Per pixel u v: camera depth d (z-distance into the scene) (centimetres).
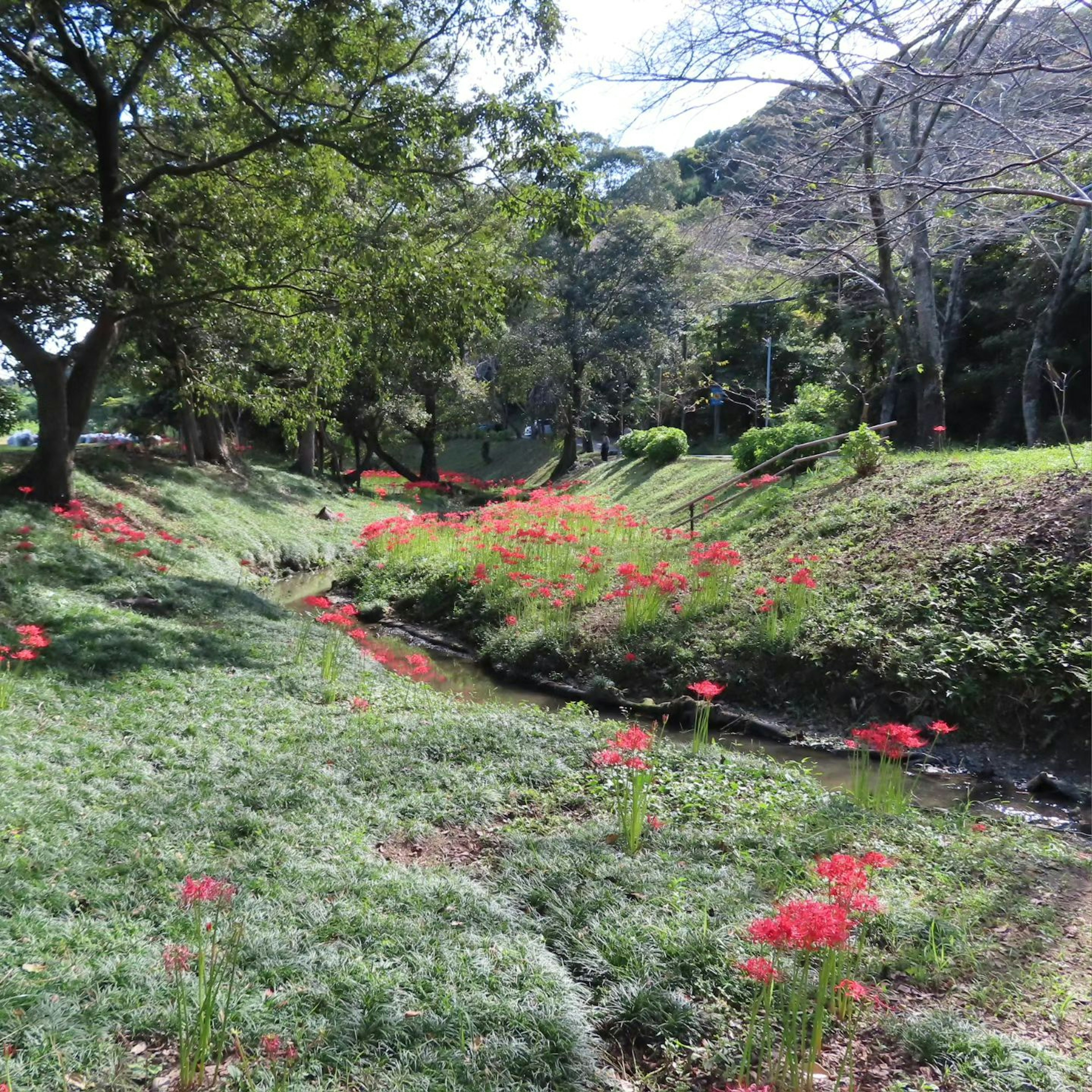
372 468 4431
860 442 1273
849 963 368
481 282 1284
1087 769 696
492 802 577
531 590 1205
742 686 924
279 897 402
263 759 606
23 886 378
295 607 1483
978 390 2056
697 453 3250
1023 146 573
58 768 531
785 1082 291
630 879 451
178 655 856
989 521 966
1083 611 781
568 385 3528
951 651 819
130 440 2686
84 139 1312
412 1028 309
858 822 549
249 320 1481
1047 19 553
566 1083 293
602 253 3372
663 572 1091
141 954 341
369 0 1025
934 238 1275
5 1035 281
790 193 688
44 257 1061
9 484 1305
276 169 1282
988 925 419
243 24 1091
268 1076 279
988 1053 310
